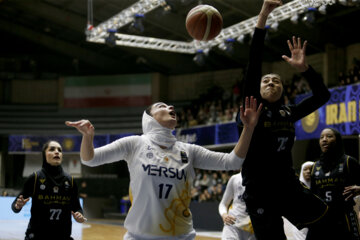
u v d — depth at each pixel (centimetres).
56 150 532
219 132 1866
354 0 1130
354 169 513
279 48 1984
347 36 1875
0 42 2836
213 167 364
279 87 395
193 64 2484
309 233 484
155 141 355
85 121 330
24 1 2094
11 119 2750
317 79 414
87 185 2464
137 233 342
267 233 380
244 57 2083
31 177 518
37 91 2852
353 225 503
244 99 387
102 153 343
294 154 1627
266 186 383
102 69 2819
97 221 2081
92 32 1595
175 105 2617
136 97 2670
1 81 2862
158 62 2403
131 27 1420
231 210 598
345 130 1299
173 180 344
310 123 1418
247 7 1622
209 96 2261
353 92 1284
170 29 1864
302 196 390
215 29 430
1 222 860
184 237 344
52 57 2962
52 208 517
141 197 342
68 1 2031
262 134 385
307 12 1254
